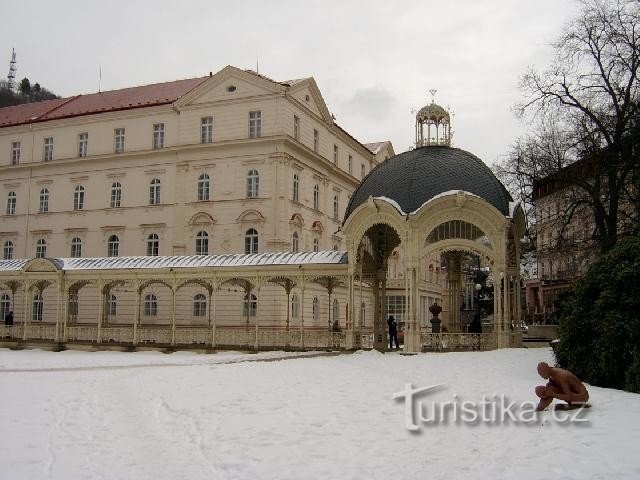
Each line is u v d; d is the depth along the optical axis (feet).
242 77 169.17
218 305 163.63
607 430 38.96
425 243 94.32
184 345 119.85
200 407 48.32
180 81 202.08
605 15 104.06
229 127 170.09
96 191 185.68
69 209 189.06
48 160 192.65
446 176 95.55
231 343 117.70
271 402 49.88
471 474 30.17
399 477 29.78
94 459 34.04
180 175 173.99
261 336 114.93
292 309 165.27
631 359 57.82
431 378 64.03
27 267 136.36
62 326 133.18
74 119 189.47
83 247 185.78
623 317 60.03
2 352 125.80
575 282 70.28
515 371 69.10
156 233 176.45
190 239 171.12
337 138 203.41
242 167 167.53
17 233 195.72
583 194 114.21
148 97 191.11
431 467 31.40
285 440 37.04
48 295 185.47
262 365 79.10
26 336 136.77
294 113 172.45
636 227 88.89
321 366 76.79
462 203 91.66
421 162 98.58
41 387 63.26
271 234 162.81
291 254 116.47
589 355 62.95
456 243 93.66
